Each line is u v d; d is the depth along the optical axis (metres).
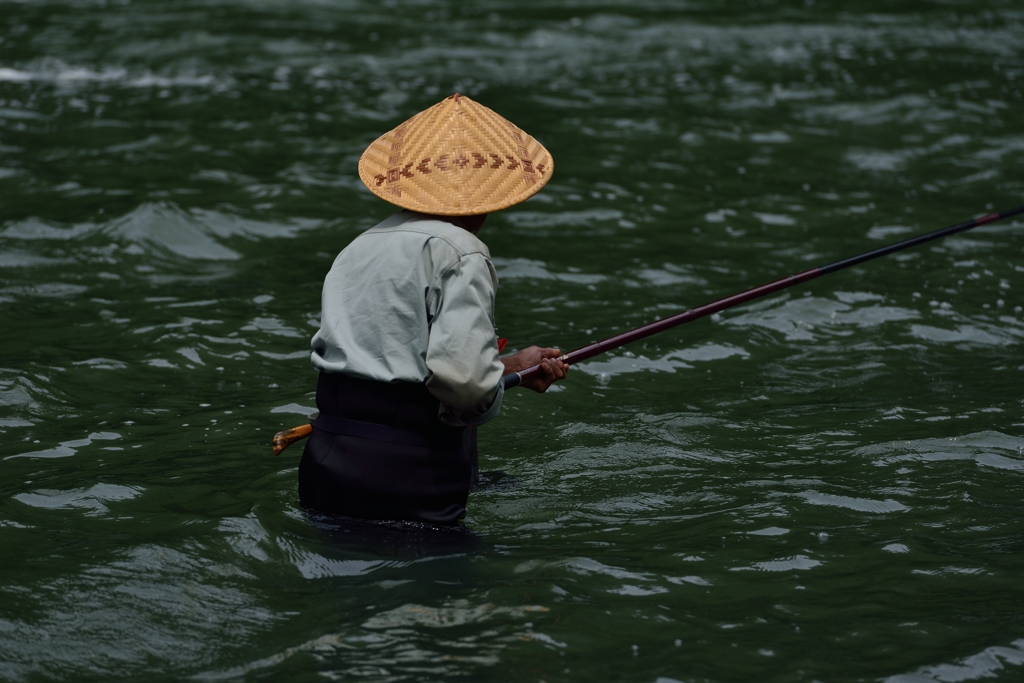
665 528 11.62
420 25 51.31
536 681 8.49
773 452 14.23
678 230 26.64
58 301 20.42
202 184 28.25
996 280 22.58
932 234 15.73
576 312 21.20
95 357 17.77
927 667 8.75
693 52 47.41
